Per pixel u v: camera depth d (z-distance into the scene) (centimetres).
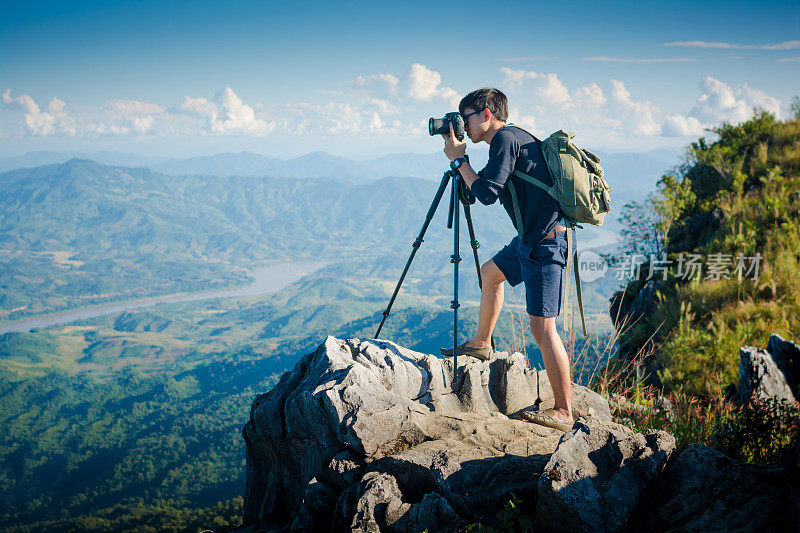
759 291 867
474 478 242
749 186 1205
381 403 294
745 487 203
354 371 301
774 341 608
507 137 283
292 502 320
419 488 254
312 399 293
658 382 746
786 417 354
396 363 332
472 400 344
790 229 948
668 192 1222
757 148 1310
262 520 332
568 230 288
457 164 304
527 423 311
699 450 225
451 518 225
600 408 384
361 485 248
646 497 213
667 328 890
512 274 322
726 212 1070
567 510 203
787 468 199
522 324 418
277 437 336
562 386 309
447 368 355
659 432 238
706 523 192
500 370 366
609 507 204
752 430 355
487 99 298
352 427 275
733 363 698
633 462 221
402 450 280
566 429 306
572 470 214
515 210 290
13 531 16612
